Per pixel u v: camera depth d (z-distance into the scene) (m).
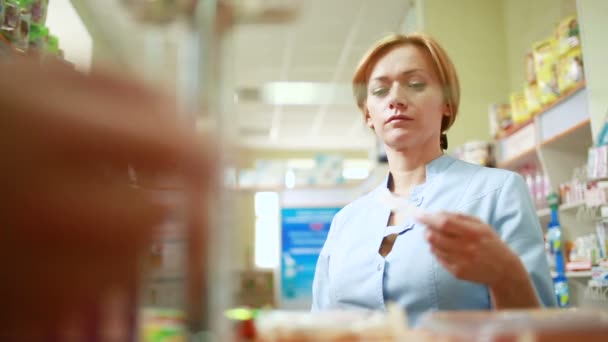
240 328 0.49
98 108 0.37
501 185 1.10
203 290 0.43
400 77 1.09
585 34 2.71
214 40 0.47
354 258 1.12
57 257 0.37
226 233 0.45
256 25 0.52
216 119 0.44
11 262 0.36
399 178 1.20
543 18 4.18
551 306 0.98
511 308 0.75
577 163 3.17
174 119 0.39
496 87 4.66
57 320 0.37
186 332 0.43
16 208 0.36
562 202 3.07
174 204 0.40
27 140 0.36
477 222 0.74
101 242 0.37
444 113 1.22
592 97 2.64
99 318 0.38
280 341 0.49
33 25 1.59
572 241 3.03
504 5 4.88
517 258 0.75
